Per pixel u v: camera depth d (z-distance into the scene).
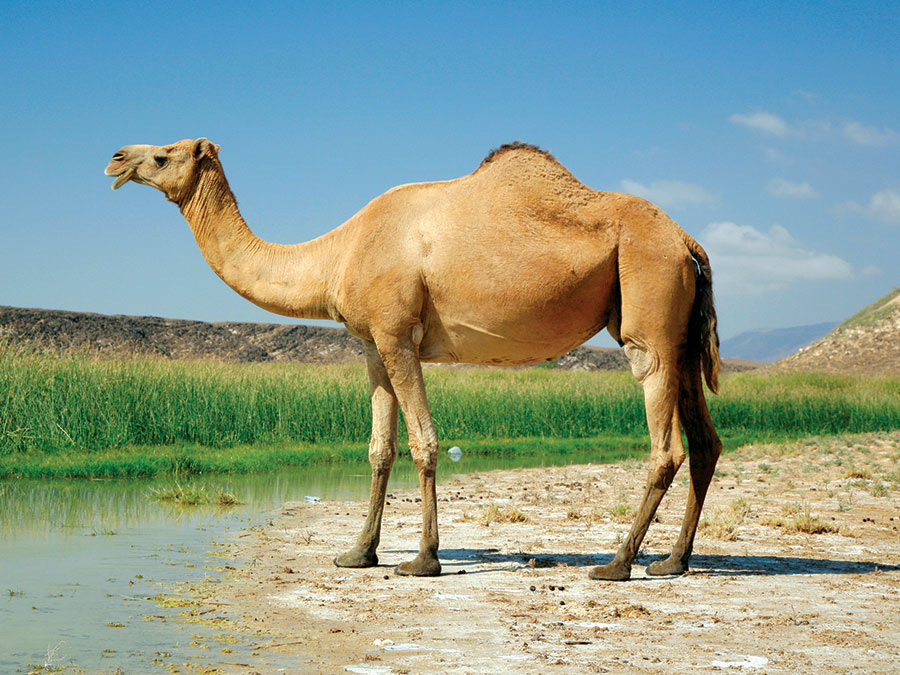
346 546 7.81
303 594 5.95
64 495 10.86
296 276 7.14
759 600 5.80
